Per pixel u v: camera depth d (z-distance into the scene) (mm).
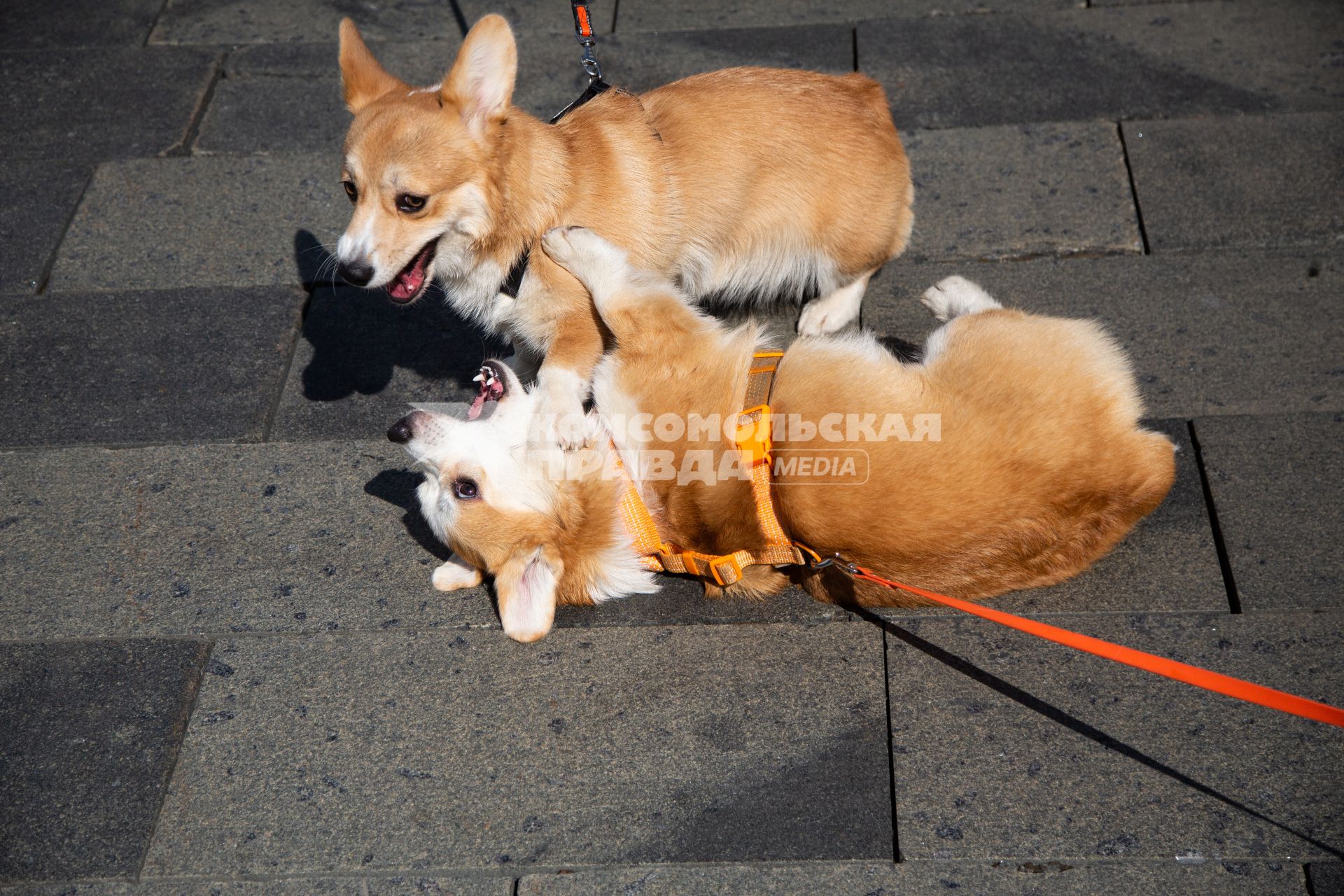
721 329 3127
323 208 4285
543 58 4902
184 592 3150
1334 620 2840
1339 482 3129
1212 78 4555
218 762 2770
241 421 3611
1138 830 2506
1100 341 3000
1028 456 2760
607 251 2973
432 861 2566
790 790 2645
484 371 3004
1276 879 2402
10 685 2945
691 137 3166
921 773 2646
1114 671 2816
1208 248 3854
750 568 3016
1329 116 4289
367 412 3621
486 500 2896
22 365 3799
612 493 2982
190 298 3994
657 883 2496
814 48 4914
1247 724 2674
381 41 5098
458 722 2826
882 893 2447
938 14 5066
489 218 2902
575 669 2932
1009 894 2424
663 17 5176
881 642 2938
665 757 2725
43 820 2674
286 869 2568
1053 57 4746
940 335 3088
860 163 3330
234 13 5336
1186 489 3188
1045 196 4113
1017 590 2984
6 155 4598
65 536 3305
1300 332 3547
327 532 3291
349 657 2980
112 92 4891
